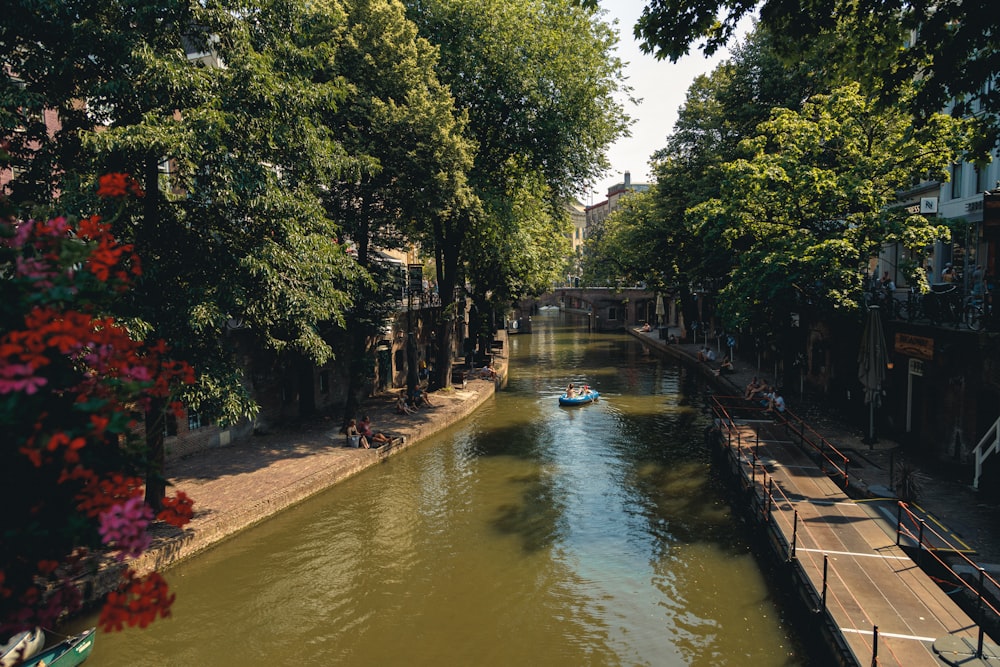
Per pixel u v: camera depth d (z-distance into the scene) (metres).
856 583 12.05
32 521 3.70
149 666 11.36
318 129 16.77
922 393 20.64
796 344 33.47
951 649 9.83
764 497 16.23
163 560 13.96
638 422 29.47
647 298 81.69
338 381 29.59
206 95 13.71
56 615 3.84
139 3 12.85
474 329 46.88
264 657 11.70
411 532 17.06
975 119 11.95
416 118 21.28
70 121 13.93
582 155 30.17
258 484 18.39
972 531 14.16
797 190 22.16
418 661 11.58
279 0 15.55
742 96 32.62
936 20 10.67
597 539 16.58
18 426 3.65
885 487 17.17
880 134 22.50
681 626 12.51
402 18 22.14
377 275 24.33
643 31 11.28
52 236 3.94
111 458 4.09
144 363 4.42
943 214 25.78
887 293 23.31
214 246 15.27
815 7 10.90
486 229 28.78
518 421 29.86
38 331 3.50
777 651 11.55
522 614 13.12
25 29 12.26
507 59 27.25
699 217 26.78
